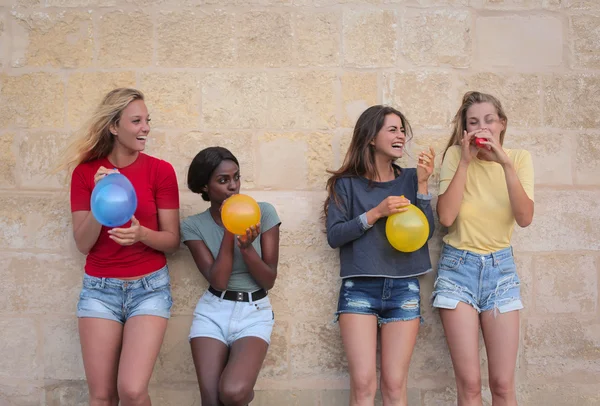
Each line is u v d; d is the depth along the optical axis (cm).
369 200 328
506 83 358
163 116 353
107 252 312
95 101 354
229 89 354
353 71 354
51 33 354
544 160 358
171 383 353
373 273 318
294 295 353
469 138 311
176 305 353
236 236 318
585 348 356
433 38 356
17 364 353
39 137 354
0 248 353
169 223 323
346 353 322
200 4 353
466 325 317
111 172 294
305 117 354
